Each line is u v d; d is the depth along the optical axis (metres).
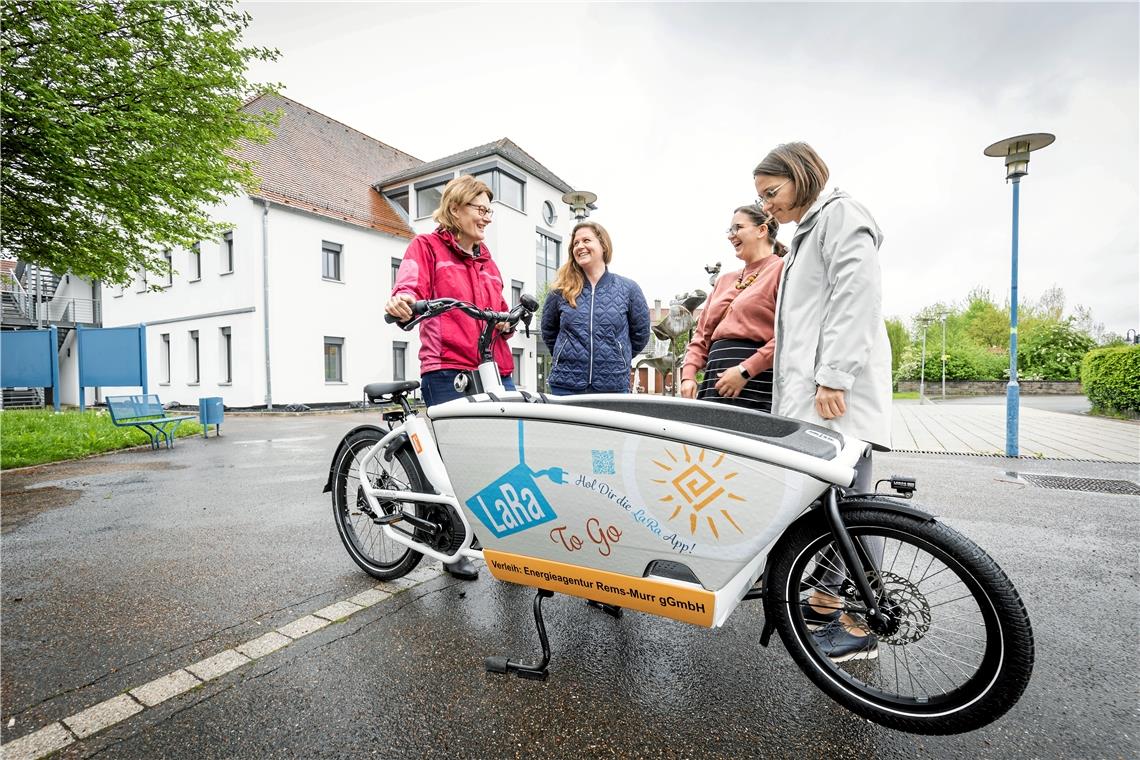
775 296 2.60
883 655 1.98
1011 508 4.32
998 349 38.53
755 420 1.89
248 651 2.17
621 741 1.64
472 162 20.39
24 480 5.77
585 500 1.77
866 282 1.92
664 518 1.67
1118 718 1.73
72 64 7.89
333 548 3.46
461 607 2.56
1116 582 2.82
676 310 7.48
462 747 1.62
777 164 2.18
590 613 2.50
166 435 8.55
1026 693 1.87
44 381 12.69
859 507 1.63
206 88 9.34
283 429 11.30
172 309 19.17
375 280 19.75
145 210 9.65
